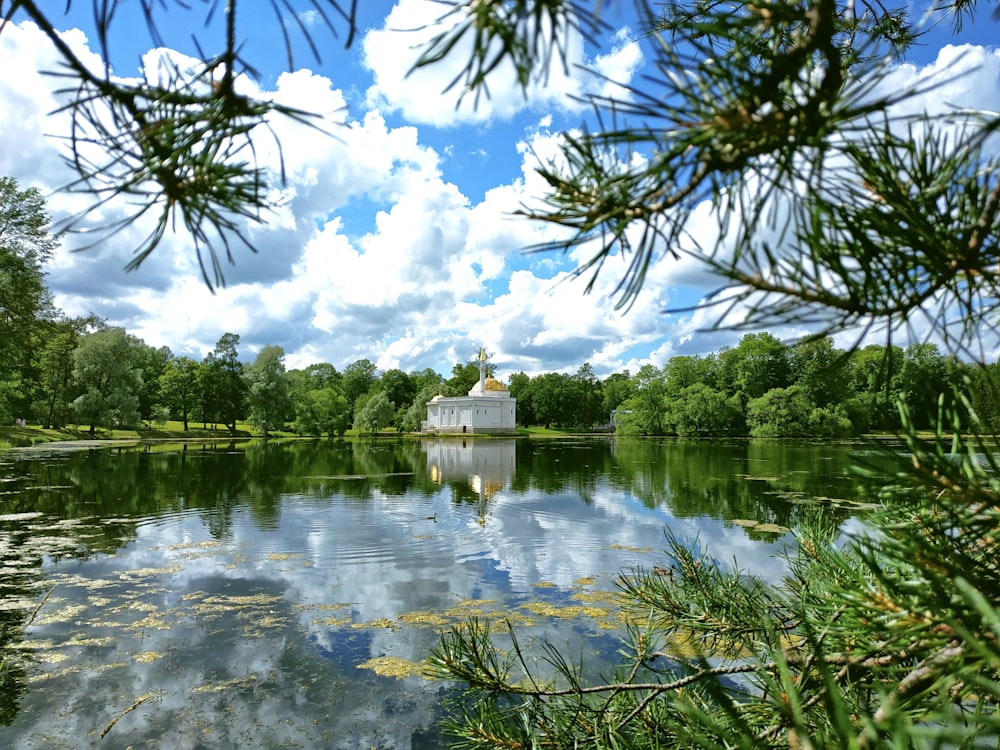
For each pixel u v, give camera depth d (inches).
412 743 214.1
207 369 2464.3
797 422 2052.2
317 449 1820.9
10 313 1016.9
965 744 29.5
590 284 33.7
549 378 3750.0
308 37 29.3
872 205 30.2
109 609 340.2
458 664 77.3
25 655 279.9
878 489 34.8
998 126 26.6
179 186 33.7
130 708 234.4
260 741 215.2
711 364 2783.0
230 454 1483.8
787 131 26.2
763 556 420.8
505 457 1539.1
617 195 31.5
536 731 73.7
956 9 53.9
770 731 44.4
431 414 3225.9
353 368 3934.5
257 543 505.4
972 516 33.4
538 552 481.4
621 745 67.4
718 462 1232.8
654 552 475.8
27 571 411.8
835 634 50.2
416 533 552.7
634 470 1114.1
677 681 67.3
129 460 1211.2
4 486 805.9
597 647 279.0
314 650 288.2
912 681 32.5
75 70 31.9
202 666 271.1
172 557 454.3
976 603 25.2
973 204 30.7
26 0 30.5
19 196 949.8
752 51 32.2
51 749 208.7
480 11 24.6
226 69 33.4
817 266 29.4
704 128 26.1
